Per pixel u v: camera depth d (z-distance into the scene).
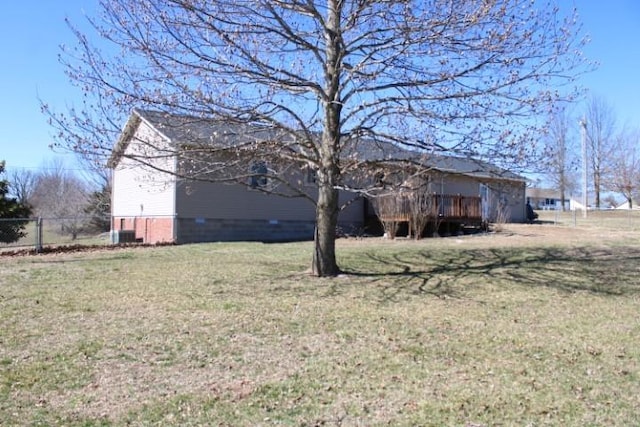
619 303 7.52
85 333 5.70
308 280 8.77
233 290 7.99
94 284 8.45
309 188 18.97
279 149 8.28
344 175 9.51
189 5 7.02
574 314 6.88
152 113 7.47
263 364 4.84
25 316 6.38
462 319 6.52
